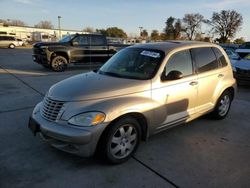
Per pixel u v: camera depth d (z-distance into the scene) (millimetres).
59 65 13359
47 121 3691
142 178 3500
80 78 4375
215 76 5258
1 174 3518
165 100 4254
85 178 3465
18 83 9695
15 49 34844
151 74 4203
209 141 4711
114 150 3709
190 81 4660
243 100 7738
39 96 7711
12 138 4617
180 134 4961
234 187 3371
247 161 4039
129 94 3867
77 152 3488
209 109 5309
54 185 3311
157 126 4215
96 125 3461
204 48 5152
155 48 4633
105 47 14539
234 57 11805
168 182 3432
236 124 5617
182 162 3939
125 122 3725
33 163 3801
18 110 6277
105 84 3969
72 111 3547
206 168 3793
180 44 4848
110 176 3523
